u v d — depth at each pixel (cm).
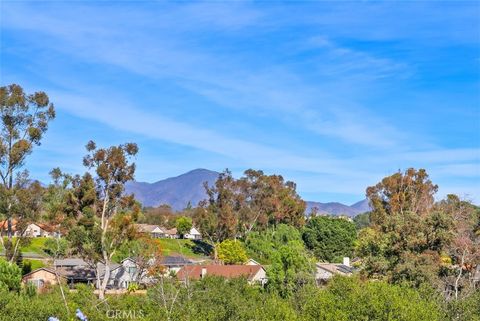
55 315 2848
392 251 4388
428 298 3053
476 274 4191
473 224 4897
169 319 2739
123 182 6781
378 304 2539
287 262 5069
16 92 6166
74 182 6575
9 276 4778
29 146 6244
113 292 6159
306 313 2759
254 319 2867
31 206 6359
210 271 6231
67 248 6300
